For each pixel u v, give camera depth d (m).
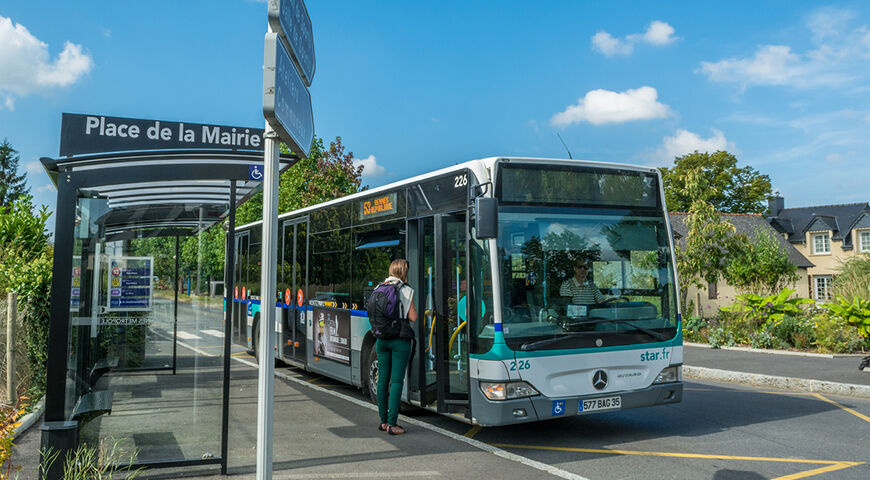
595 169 7.23
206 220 7.12
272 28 3.38
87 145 7.11
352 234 9.68
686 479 5.66
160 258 8.83
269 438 3.70
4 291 9.31
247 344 14.24
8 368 8.01
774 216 56.72
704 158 53.06
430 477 5.73
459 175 7.16
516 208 6.75
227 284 5.87
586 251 6.98
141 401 8.36
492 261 6.50
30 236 12.20
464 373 6.95
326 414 8.59
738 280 28.31
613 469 5.98
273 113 3.29
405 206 8.27
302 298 11.48
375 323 7.27
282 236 12.70
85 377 5.76
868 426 7.84
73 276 5.24
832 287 20.38
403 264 7.39
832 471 5.91
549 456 6.45
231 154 5.75
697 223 21.61
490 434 7.45
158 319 8.97
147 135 7.38
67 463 5.06
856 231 49.62
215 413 6.76
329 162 28.11
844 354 14.52
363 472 5.88
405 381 8.09
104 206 6.16
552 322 6.65
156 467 5.59
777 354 14.91
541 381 6.49
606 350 6.81
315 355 10.80
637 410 8.93
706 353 15.18
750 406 9.21
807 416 8.48
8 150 65.12
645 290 7.23
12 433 5.00
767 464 6.15
